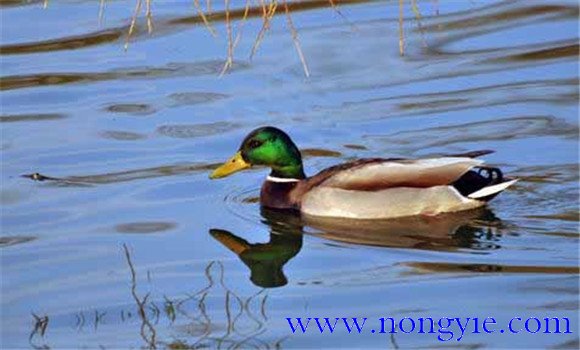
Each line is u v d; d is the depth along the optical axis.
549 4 21.41
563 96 18.72
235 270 14.62
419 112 18.50
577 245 14.90
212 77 19.55
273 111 18.62
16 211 16.00
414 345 12.77
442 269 14.41
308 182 16.53
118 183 16.80
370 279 14.25
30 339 13.06
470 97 18.83
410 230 15.73
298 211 16.41
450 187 16.08
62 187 16.64
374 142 17.77
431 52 20.11
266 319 13.38
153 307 13.70
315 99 18.91
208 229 15.73
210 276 14.45
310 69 19.66
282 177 16.61
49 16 21.31
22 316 13.56
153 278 14.38
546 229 15.37
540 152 17.34
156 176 16.97
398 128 18.12
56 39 20.62
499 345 12.73
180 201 16.41
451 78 19.38
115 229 15.59
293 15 21.20
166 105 18.81
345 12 21.30
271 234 15.68
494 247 14.95
